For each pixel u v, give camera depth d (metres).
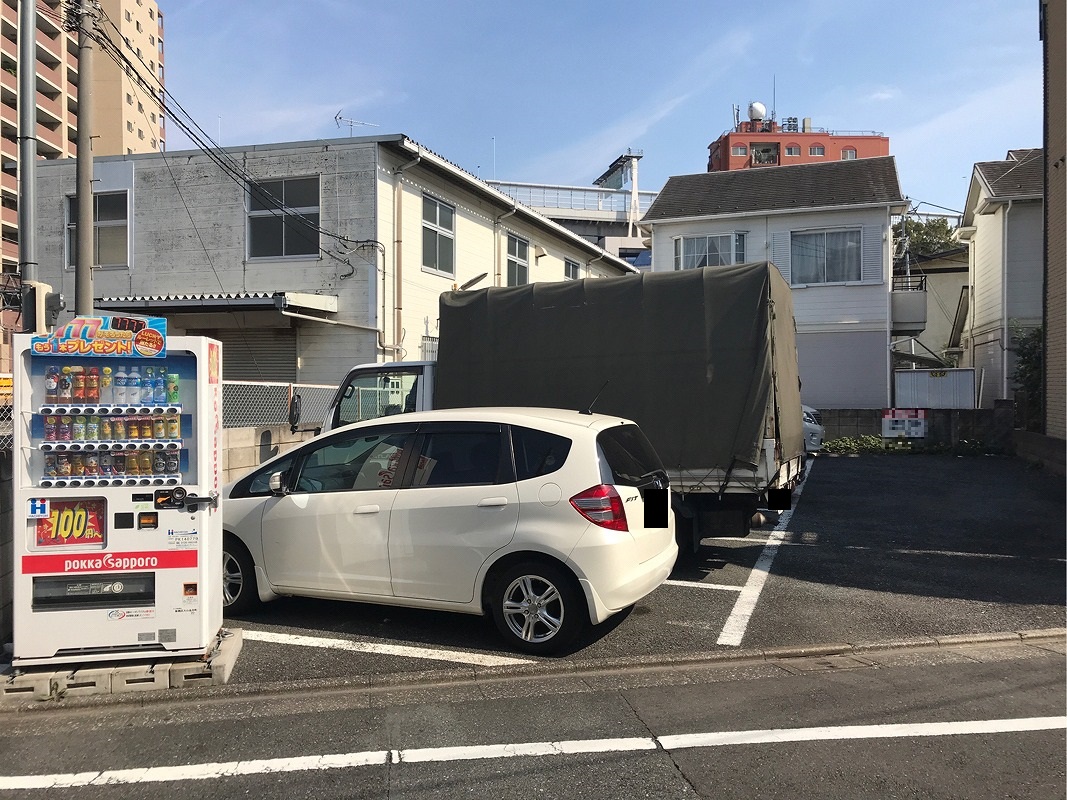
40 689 4.32
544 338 7.25
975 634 5.52
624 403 6.91
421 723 4.05
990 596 6.52
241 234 14.68
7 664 4.72
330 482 5.70
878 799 3.24
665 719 4.08
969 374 18.56
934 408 18.44
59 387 4.45
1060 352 14.22
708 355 6.71
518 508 5.06
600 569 4.88
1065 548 8.28
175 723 4.07
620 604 4.96
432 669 4.82
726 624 5.77
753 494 6.62
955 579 7.07
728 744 3.77
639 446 5.80
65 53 54.88
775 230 21.58
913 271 29.28
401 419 5.65
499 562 5.12
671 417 6.75
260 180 14.59
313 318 13.68
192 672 4.52
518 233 20.38
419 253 15.54
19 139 8.50
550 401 7.19
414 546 5.28
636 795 3.29
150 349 4.48
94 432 4.46
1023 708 4.19
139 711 4.25
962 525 9.55
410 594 5.32
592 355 7.07
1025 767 3.50
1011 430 17.11
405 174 15.03
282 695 4.48
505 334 7.41
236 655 4.92
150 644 4.54
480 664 4.91
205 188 14.83
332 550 5.51
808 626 5.73
